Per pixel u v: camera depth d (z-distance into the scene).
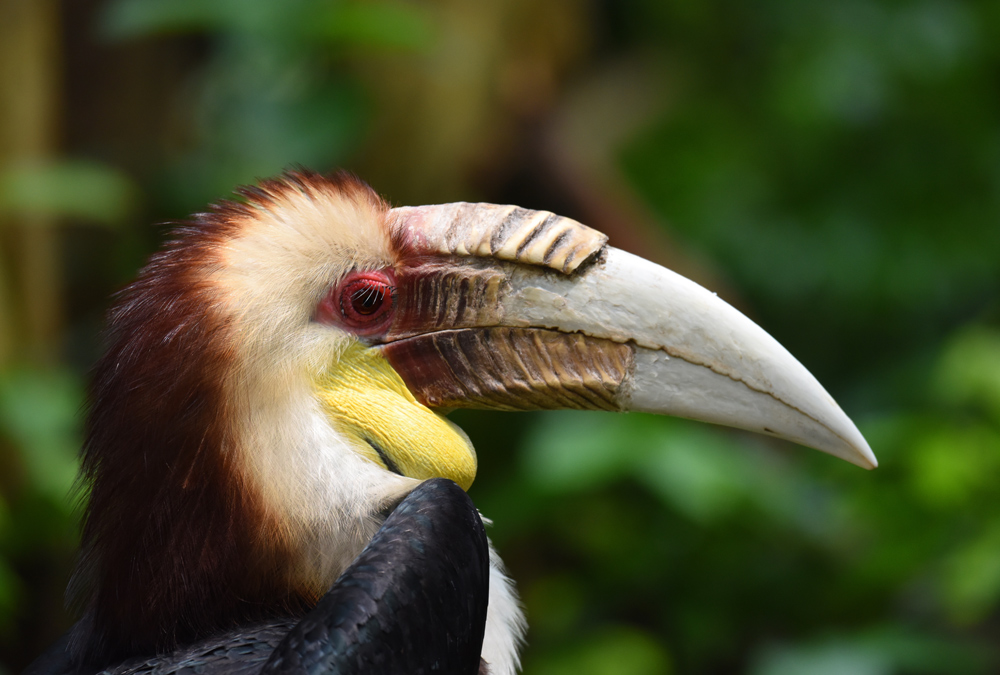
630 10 19.20
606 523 13.12
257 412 4.84
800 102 17.20
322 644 4.13
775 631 12.54
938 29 16.88
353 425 5.15
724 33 18.78
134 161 15.02
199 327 4.88
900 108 17.22
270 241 5.16
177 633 4.76
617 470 11.52
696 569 12.78
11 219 11.85
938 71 16.91
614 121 18.08
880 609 12.42
